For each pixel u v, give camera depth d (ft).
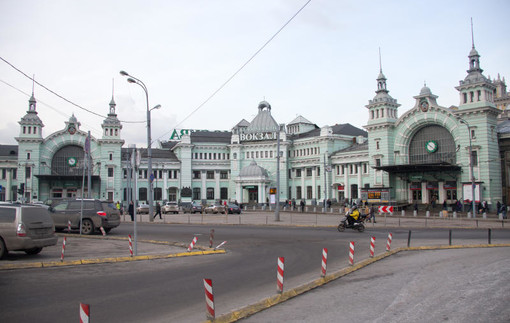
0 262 48.39
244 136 305.53
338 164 265.95
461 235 88.53
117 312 28.78
